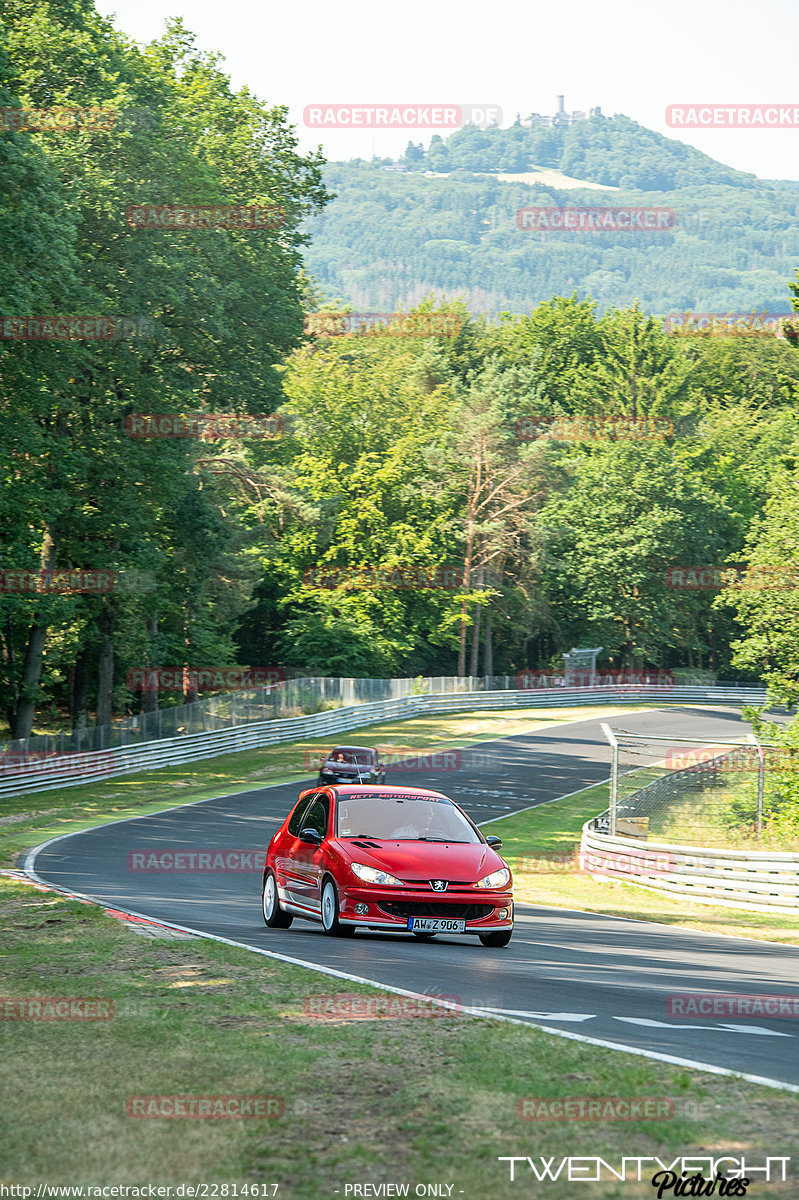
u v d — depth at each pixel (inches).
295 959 771.4
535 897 1565.0
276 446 4200.3
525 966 822.5
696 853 1608.0
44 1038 536.7
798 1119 412.5
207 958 765.3
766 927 1315.2
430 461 6053.2
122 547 3326.8
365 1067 480.4
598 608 6658.5
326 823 997.2
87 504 3262.8
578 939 1059.9
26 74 2751.0
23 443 2689.5
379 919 909.8
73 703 4072.3
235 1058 495.8
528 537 6190.9
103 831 2167.8
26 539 2886.3
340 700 4495.6
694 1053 533.3
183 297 2918.3
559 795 3100.4
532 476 6077.8
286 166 3622.0
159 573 3713.1
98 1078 465.1
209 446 4109.3
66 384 2778.1
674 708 5733.3
